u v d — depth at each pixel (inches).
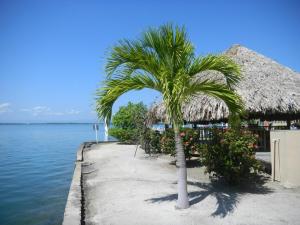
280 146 363.9
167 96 220.7
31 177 598.2
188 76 232.7
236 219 239.3
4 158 893.2
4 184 532.7
